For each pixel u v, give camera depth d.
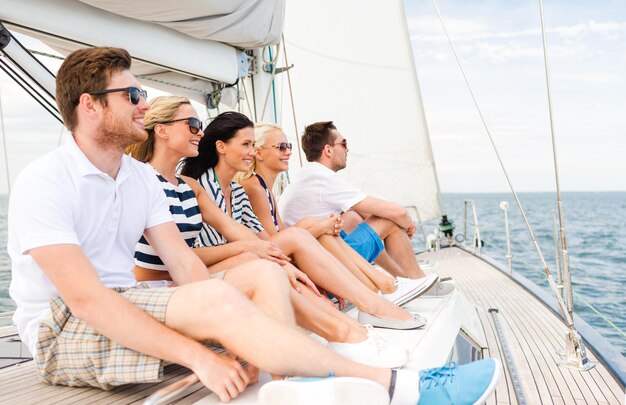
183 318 1.53
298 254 2.30
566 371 2.24
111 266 1.77
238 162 2.65
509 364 2.33
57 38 2.55
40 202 1.55
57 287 1.53
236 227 2.42
